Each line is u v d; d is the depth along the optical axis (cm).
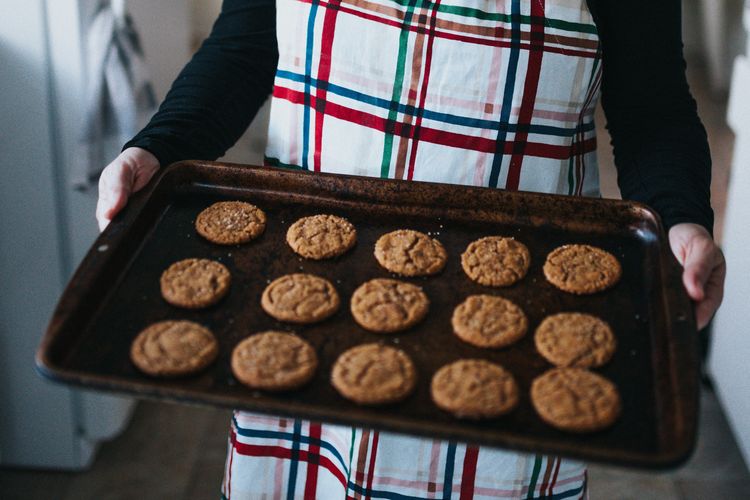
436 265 122
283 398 101
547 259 123
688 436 89
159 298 114
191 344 105
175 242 123
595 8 126
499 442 88
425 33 126
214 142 133
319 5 128
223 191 131
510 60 126
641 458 87
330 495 138
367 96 131
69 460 214
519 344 111
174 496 209
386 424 90
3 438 212
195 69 136
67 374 94
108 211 118
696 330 102
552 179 133
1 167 183
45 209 187
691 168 123
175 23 219
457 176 133
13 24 171
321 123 135
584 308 117
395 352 108
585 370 106
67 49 174
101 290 111
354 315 114
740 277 206
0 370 204
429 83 128
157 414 232
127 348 106
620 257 124
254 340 108
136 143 126
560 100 128
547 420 99
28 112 178
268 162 142
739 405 208
